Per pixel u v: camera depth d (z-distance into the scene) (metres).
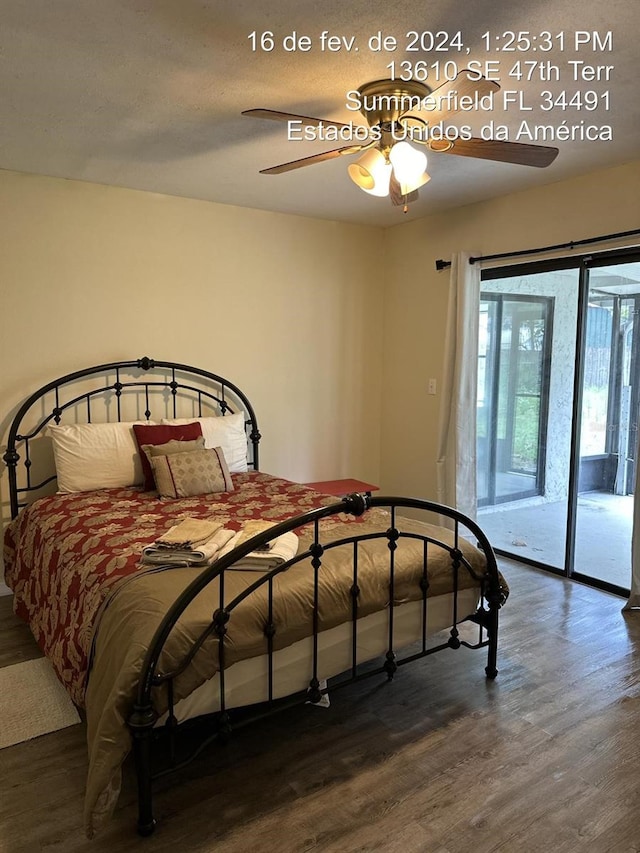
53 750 2.24
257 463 4.51
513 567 4.20
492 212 4.16
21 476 3.71
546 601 3.60
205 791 2.01
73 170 3.52
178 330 4.19
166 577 2.14
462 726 2.38
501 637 3.12
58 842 1.80
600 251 3.58
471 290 4.25
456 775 2.10
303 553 2.27
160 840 1.80
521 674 2.77
